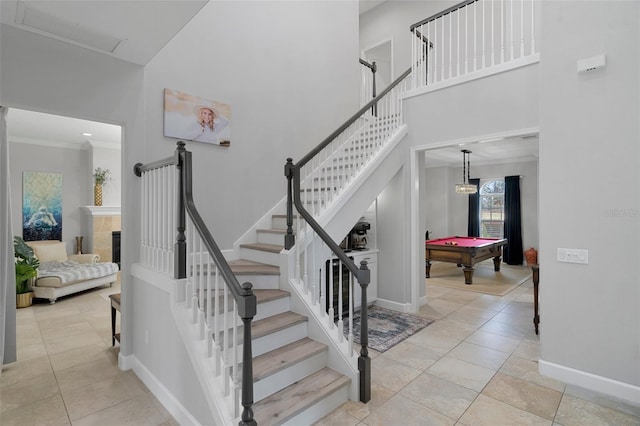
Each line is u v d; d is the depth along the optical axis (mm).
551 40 2725
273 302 2801
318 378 2424
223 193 3760
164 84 3293
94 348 3416
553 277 2723
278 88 4367
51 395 2527
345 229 3621
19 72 2305
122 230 2922
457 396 2488
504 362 3041
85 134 6379
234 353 1820
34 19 2156
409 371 2881
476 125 3926
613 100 2451
